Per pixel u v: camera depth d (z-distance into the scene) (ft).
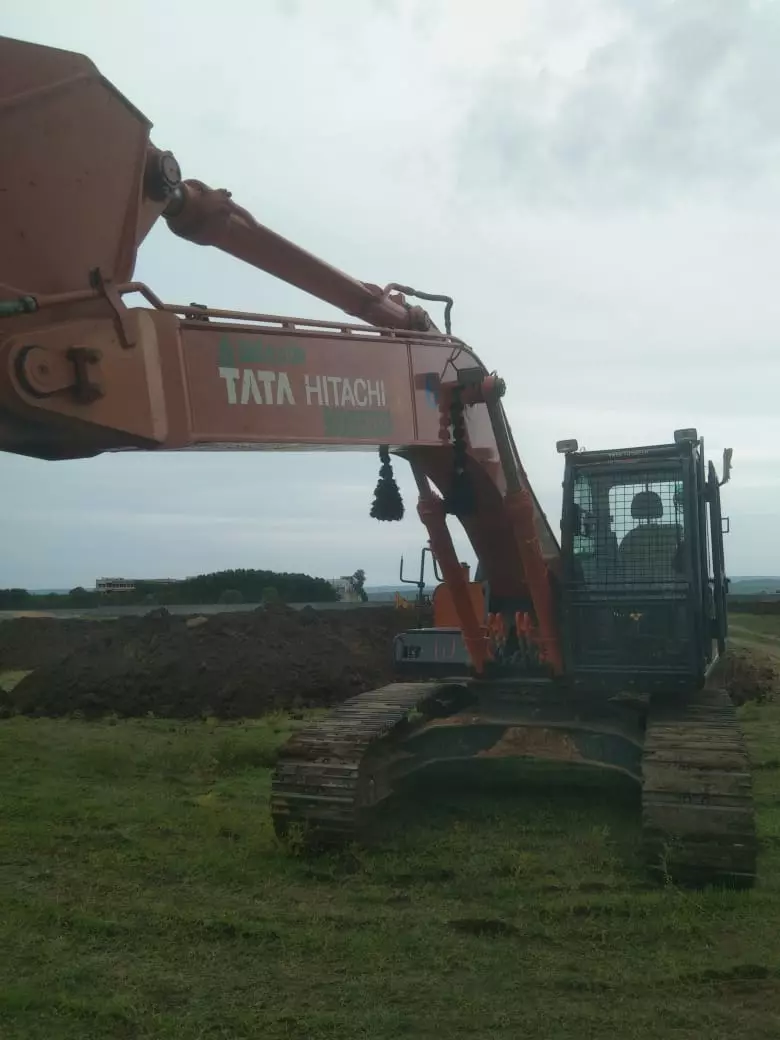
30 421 10.37
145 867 19.76
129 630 54.19
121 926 16.11
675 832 17.81
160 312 12.29
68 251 10.87
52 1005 13.12
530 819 23.48
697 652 21.36
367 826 20.81
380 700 24.81
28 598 149.69
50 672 48.47
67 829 22.93
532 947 15.25
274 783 20.43
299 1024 12.48
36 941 15.52
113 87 11.43
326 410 15.69
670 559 21.94
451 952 14.97
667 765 18.63
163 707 44.78
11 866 19.94
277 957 14.85
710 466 25.88
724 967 14.25
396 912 16.88
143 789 27.68
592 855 20.06
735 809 17.63
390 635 59.52
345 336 16.62
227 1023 12.57
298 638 54.70
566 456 23.02
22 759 32.22
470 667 24.16
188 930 15.96
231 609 116.98
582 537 22.71
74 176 10.94
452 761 23.94
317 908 17.10
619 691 22.04
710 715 21.81
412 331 18.99
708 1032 12.32
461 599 22.98
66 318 10.78
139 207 11.76
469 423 21.06
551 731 23.43
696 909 16.69
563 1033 12.27
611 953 14.99
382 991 13.55
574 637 22.30
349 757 20.40
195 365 13.07
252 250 17.52
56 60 10.85
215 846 21.26
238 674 47.21
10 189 10.32
